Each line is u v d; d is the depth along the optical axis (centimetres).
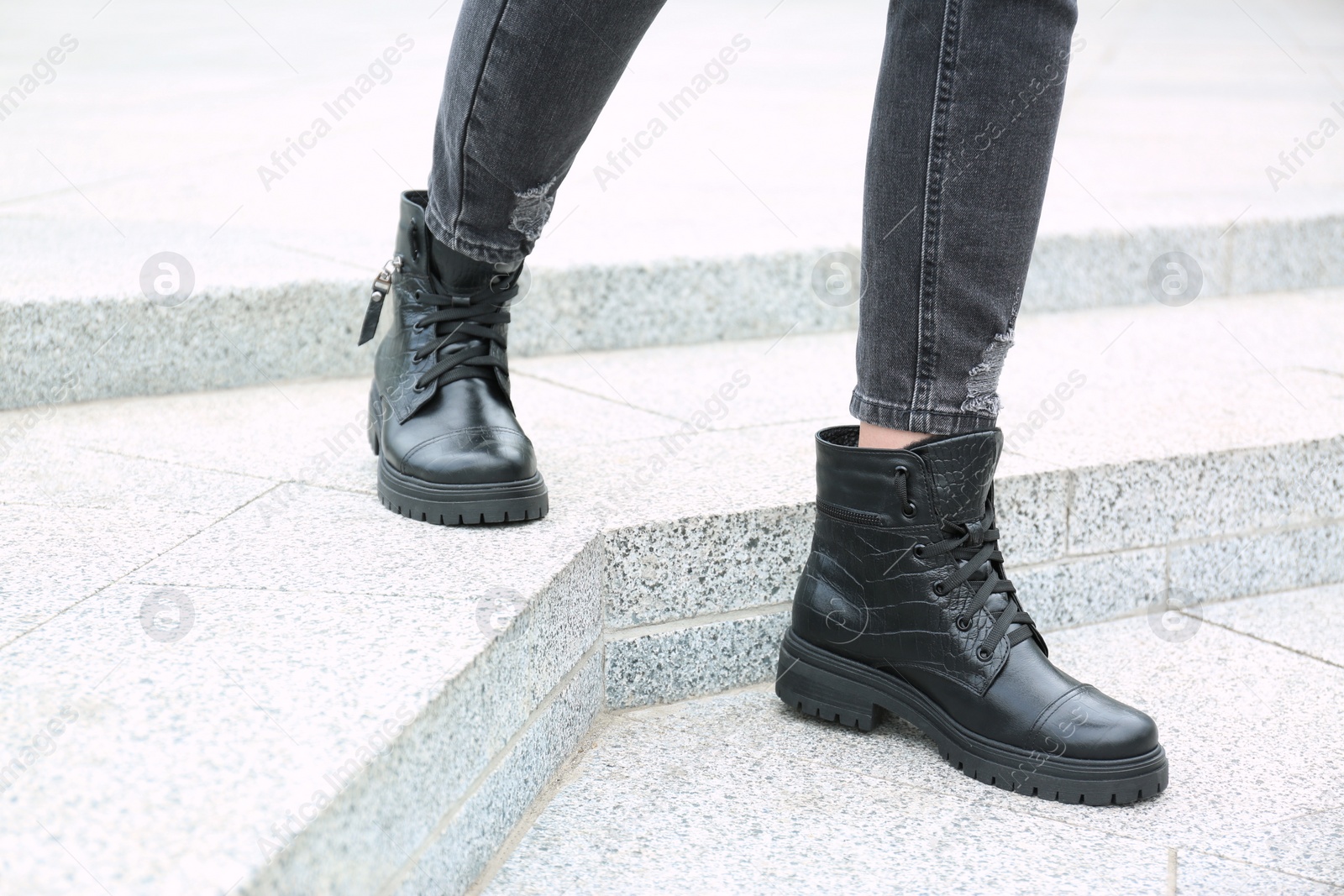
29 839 76
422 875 95
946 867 107
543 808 117
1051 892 103
